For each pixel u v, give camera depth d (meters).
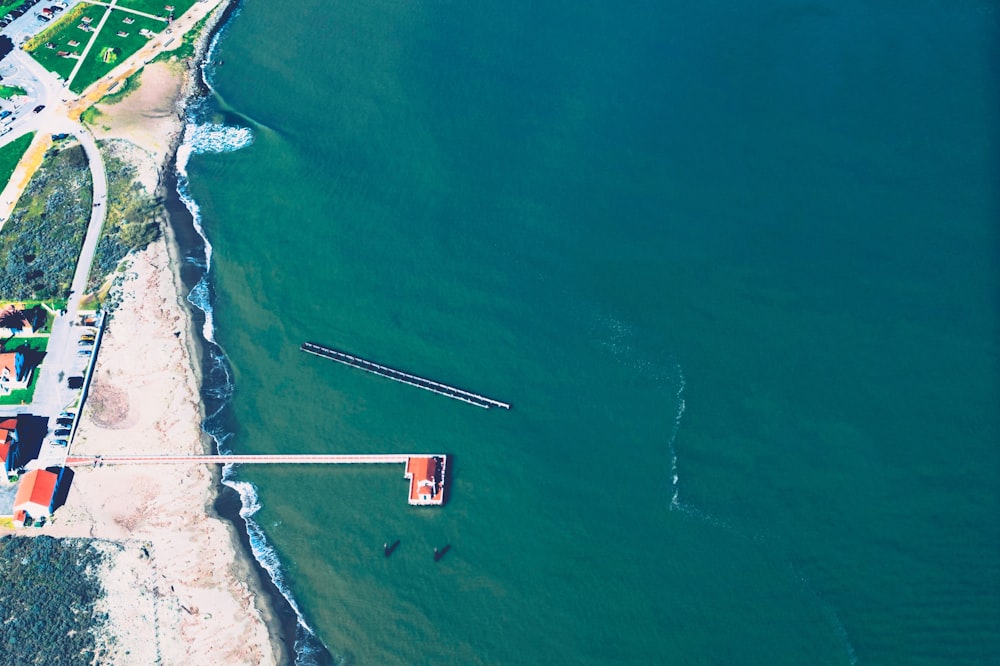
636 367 165.12
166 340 175.12
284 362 172.50
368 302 178.00
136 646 142.62
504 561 148.12
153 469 160.75
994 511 143.62
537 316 172.75
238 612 146.25
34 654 141.88
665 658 137.12
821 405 157.12
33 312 177.75
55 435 163.62
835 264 172.00
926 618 136.00
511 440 159.88
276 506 157.25
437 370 168.62
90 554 151.12
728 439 155.75
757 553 144.25
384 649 142.62
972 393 155.25
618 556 146.50
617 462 155.75
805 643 135.88
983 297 164.88
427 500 153.88
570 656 139.00
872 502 146.62
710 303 170.88
